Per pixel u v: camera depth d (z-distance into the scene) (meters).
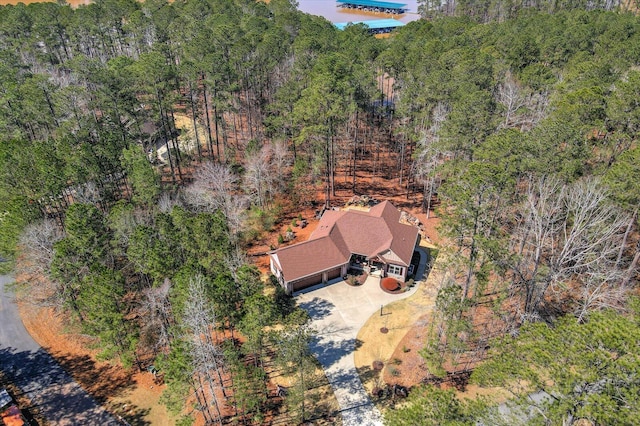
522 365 21.31
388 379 34.66
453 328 30.14
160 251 31.92
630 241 41.00
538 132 37.75
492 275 41.88
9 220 38.88
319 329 39.22
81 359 37.47
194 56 59.78
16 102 54.09
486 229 33.59
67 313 41.50
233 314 29.88
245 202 53.28
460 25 84.75
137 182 42.97
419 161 54.41
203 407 29.56
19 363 37.03
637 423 16.12
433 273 44.84
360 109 56.41
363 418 31.80
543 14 96.44
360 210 54.69
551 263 33.38
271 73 68.69
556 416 18.55
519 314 33.69
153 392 34.38
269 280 44.47
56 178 42.31
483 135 43.50
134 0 106.00
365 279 45.19
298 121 53.62
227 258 34.72
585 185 34.62
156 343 35.44
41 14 85.00
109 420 32.41
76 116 53.06
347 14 182.25
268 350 36.94
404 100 53.59
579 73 51.56
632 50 58.94
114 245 37.38
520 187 44.47
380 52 67.25
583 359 18.55
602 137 49.47
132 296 40.34
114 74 52.53
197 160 64.44
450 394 22.05
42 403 33.66
